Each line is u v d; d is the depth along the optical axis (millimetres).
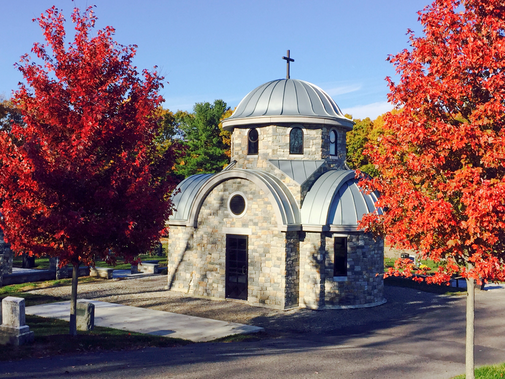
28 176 13578
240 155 29203
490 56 11016
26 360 13133
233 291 26203
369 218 13508
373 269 25578
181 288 28500
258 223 25266
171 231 29266
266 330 20172
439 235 11977
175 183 16359
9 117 44156
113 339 16359
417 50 12227
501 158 10844
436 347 17594
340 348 17203
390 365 14758
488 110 10922
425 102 12133
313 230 24422
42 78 14820
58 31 15125
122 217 14953
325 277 24672
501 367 14016
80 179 14062
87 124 13953
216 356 14945
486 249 11406
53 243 14719
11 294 26344
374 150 13086
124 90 15695
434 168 11938
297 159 27922
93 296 26547
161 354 14945
